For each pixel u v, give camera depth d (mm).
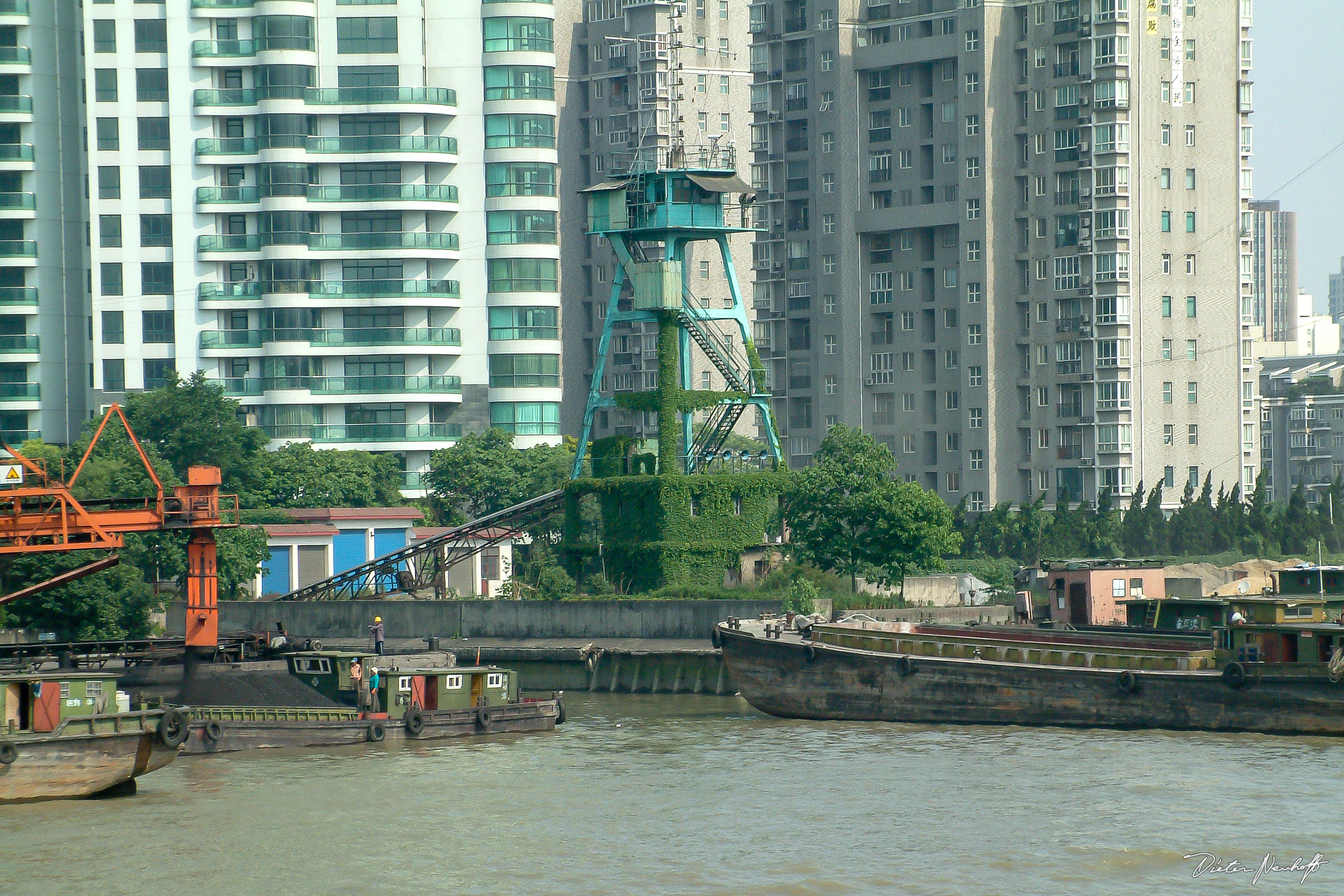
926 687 198625
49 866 131875
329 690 197000
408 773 169375
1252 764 165875
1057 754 173875
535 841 139625
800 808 150375
